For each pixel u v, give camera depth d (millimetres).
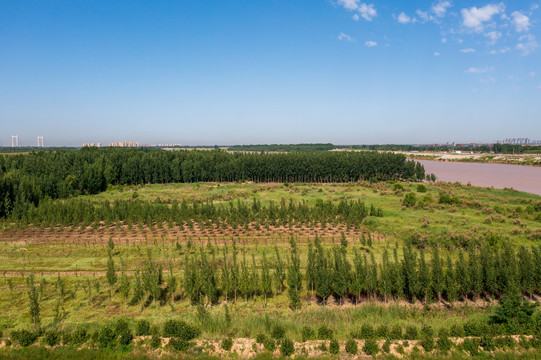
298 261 41219
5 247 55500
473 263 36844
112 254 52375
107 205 75938
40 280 42438
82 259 50062
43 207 73188
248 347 28266
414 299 36812
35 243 57781
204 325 31328
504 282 35812
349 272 37906
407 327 29828
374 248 53781
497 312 30938
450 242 52625
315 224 68062
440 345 27469
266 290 37719
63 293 37500
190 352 27547
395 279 36906
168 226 67312
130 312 34969
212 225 67688
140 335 29594
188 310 35500
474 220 66312
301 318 32750
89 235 63250
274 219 69625
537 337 27891
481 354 26656
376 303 36250
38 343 28734
